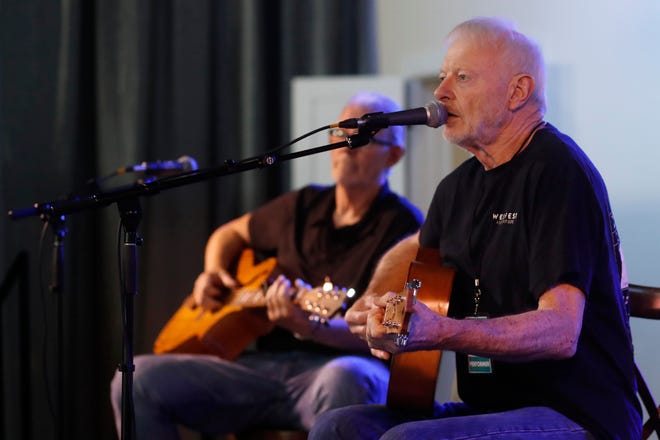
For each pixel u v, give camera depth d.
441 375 4.84
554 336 2.90
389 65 7.43
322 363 4.78
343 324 4.57
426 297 3.38
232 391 4.76
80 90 7.10
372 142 4.89
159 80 7.25
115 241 6.99
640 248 6.00
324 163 6.89
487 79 3.38
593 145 6.30
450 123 3.45
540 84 3.43
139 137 7.06
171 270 7.21
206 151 7.26
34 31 7.00
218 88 7.37
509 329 2.89
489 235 3.37
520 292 3.26
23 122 6.96
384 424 3.38
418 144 7.07
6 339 6.78
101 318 7.02
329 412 3.50
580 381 3.13
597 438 3.05
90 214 7.04
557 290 3.00
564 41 6.49
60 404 5.04
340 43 7.35
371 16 7.38
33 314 6.86
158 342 5.22
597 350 3.18
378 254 4.81
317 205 5.22
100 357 7.02
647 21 6.08
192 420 4.78
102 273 7.00
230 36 7.39
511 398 3.25
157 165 4.86
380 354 3.57
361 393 4.42
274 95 7.44
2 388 6.55
